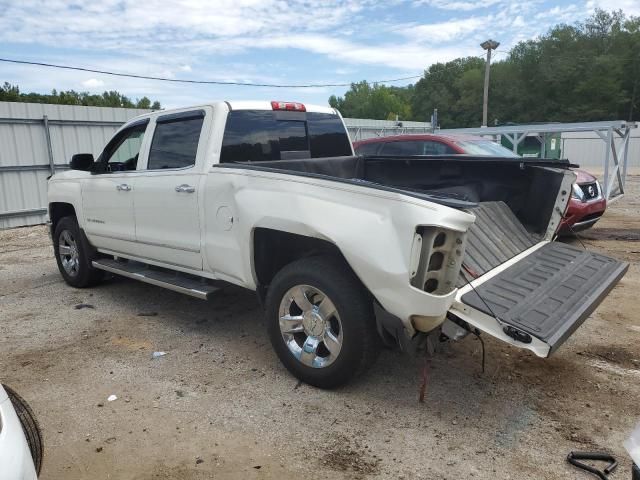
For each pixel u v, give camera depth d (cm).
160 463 295
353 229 322
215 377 395
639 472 194
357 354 343
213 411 347
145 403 360
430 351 330
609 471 278
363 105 9794
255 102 471
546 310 315
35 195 1360
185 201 444
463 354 427
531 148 1953
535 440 310
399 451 301
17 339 481
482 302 315
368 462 292
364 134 2550
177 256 469
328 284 343
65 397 371
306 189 352
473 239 386
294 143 502
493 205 441
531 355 425
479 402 353
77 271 625
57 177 628
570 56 6216
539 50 6500
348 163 531
